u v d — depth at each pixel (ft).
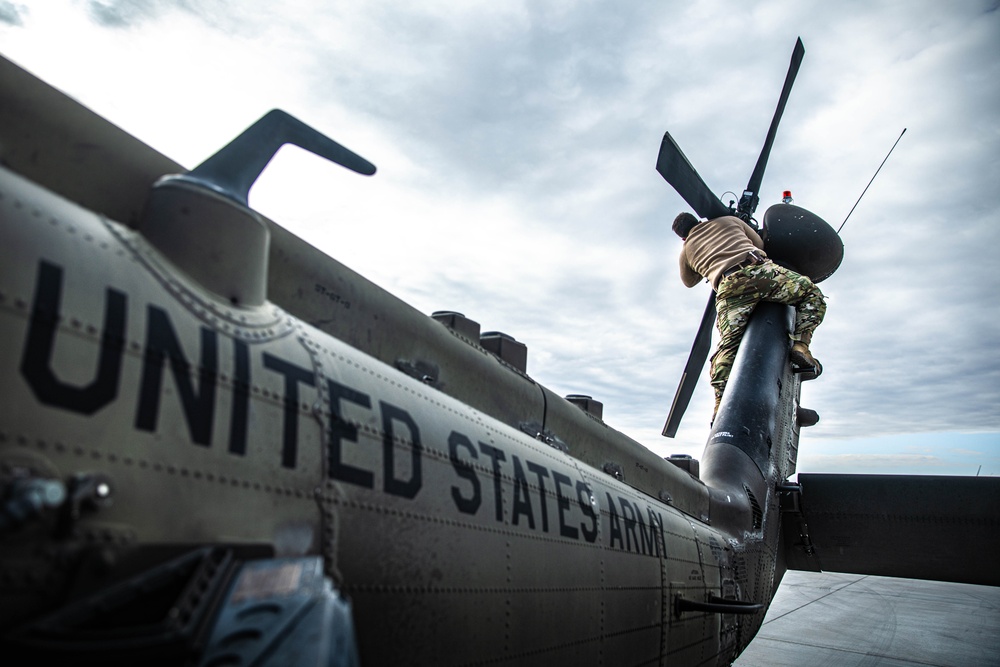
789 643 27.78
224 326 6.55
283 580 5.17
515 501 10.03
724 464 21.90
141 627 4.31
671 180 24.16
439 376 11.40
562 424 14.40
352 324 10.12
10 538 4.47
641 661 13.17
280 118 8.28
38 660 4.09
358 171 9.01
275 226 9.31
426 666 7.97
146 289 5.95
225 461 5.96
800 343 25.54
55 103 7.21
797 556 22.88
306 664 3.91
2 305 4.78
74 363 5.06
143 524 5.21
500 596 9.24
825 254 27.81
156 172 7.93
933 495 20.84
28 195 5.54
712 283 26.16
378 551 7.39
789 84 29.40
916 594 40.42
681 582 15.26
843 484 22.36
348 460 7.28
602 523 12.50
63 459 4.81
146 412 5.43
